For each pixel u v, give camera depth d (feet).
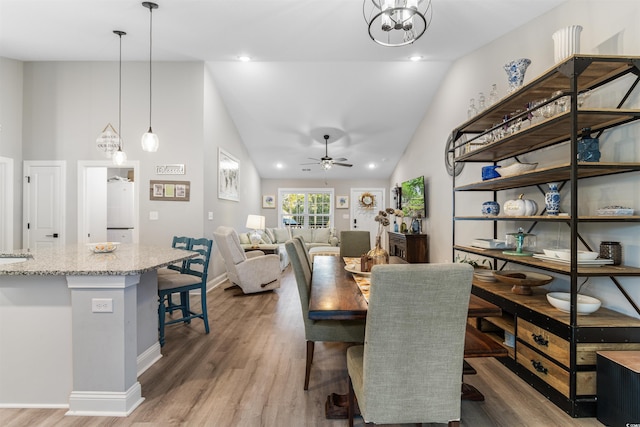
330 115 18.37
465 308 4.05
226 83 15.81
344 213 29.19
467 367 5.82
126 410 5.78
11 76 13.89
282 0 9.16
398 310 3.97
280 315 11.48
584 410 5.67
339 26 10.53
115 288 5.84
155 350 7.88
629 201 6.40
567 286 8.00
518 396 6.42
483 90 11.82
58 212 14.24
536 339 6.65
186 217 14.24
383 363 4.11
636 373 4.95
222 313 11.71
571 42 6.51
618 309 6.63
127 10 9.75
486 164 11.64
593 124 6.72
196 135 14.23
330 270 8.63
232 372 7.29
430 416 4.23
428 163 17.46
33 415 5.74
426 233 17.81
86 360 5.84
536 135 7.59
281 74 15.15
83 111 14.23
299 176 28.63
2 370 6.02
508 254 8.34
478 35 10.81
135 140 14.24
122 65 14.20
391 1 6.08
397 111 17.88
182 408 5.93
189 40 11.75
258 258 14.15
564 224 8.06
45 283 6.02
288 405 6.03
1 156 13.56
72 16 10.16
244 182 22.00
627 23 6.47
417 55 12.88
